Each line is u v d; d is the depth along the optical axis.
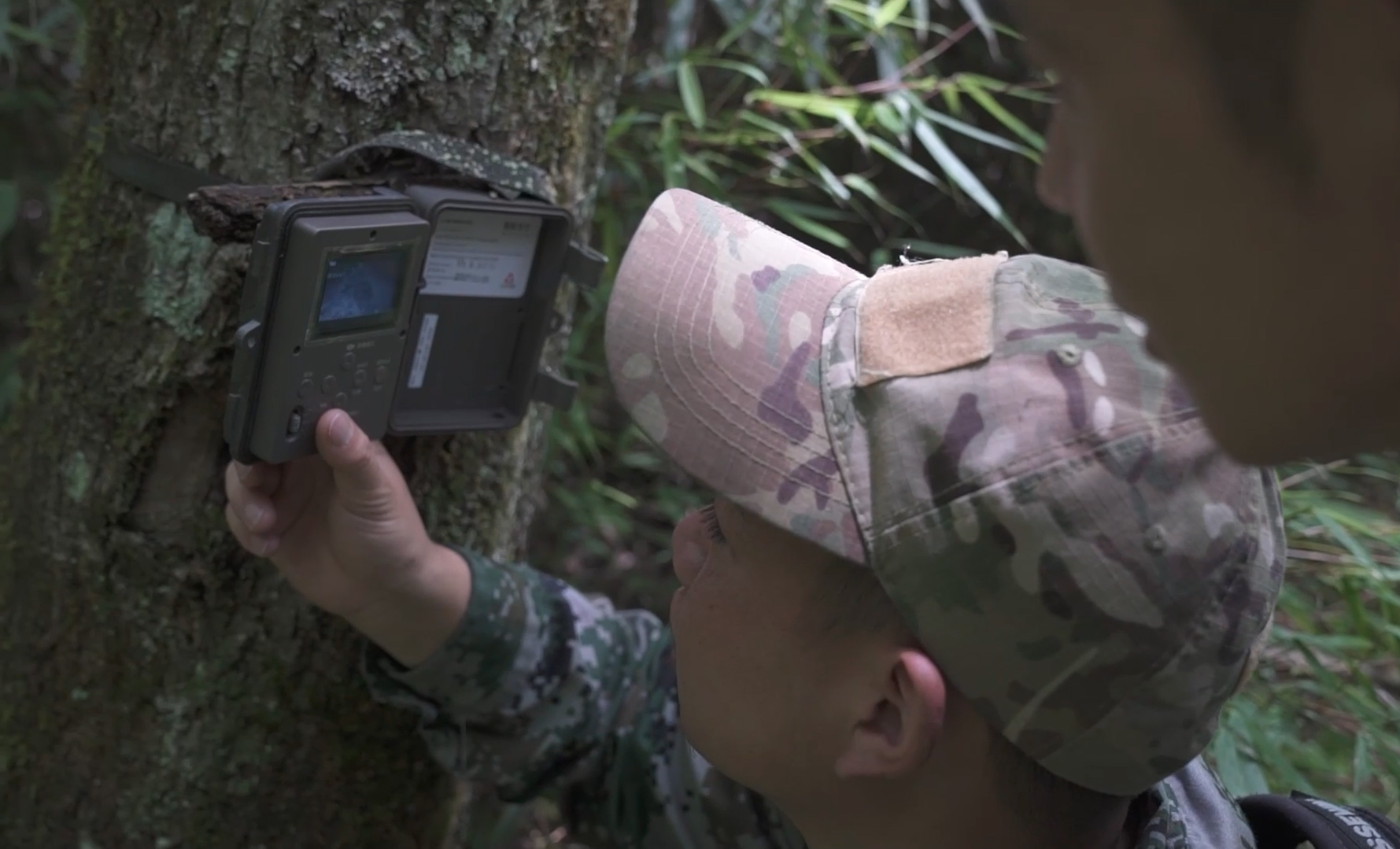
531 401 1.00
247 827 1.07
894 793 0.81
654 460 2.12
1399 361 0.36
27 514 1.07
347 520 0.92
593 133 1.09
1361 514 1.57
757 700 0.83
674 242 0.89
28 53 2.16
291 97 0.92
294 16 0.91
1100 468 0.70
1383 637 1.39
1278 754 1.28
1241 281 0.36
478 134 0.97
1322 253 0.34
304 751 1.07
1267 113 0.33
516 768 1.08
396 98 0.94
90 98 1.01
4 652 1.11
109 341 0.99
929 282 0.81
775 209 1.89
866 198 2.71
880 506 0.75
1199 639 0.72
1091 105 0.37
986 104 1.86
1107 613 0.70
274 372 0.80
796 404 0.80
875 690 0.78
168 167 0.95
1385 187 0.33
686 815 1.09
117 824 1.07
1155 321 0.40
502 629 1.02
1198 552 0.71
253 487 0.89
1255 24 0.32
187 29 0.93
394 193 0.86
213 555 1.01
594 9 1.03
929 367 0.76
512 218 0.92
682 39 1.97
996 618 0.71
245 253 0.94
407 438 1.02
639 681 1.14
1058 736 0.74
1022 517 0.70
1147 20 0.34
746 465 0.80
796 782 0.84
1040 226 2.79
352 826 1.10
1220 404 0.40
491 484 1.09
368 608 0.97
